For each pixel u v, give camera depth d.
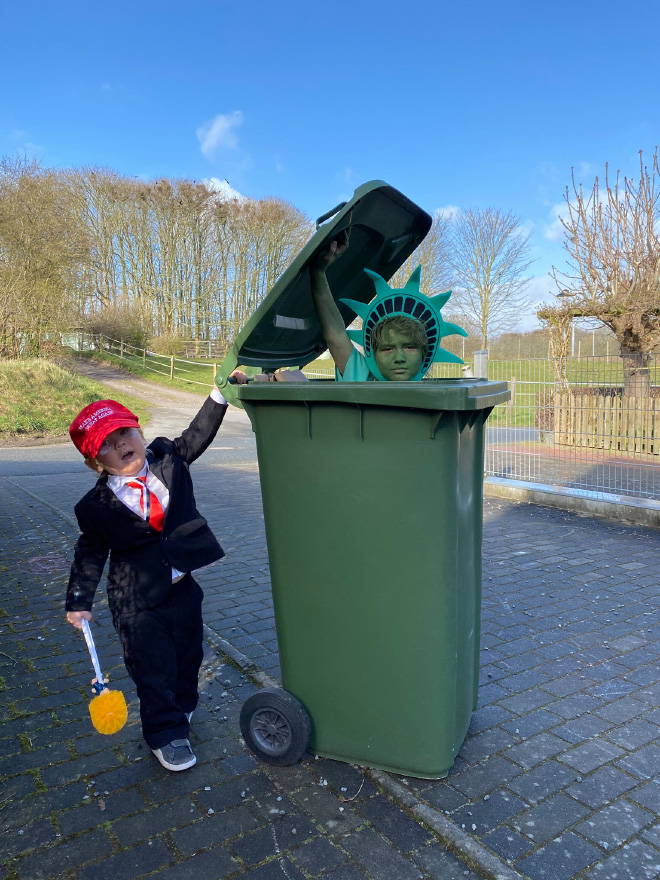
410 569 2.21
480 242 30.88
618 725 2.80
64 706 2.98
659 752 2.59
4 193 21.61
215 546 2.58
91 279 31.84
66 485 9.09
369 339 2.82
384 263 3.18
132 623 2.43
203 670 3.35
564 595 4.48
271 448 2.38
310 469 2.30
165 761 2.44
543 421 7.97
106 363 31.17
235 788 2.37
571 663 3.42
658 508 6.49
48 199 22.66
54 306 22.50
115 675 3.29
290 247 41.31
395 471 2.17
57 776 2.45
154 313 38.31
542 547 5.73
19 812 2.24
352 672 2.37
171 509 2.44
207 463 11.55
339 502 2.27
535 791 2.33
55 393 18.25
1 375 17.73
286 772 2.45
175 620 2.51
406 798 2.26
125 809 2.25
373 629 2.30
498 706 2.97
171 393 24.36
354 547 2.28
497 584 4.72
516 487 7.86
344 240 2.62
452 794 2.31
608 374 7.18
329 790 2.34
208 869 1.97
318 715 2.47
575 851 2.03
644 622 3.98
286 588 2.44
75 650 3.58
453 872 1.95
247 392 2.36
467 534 2.45
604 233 13.01
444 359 2.85
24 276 21.66
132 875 1.95
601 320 12.13
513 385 8.20
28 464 11.56
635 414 6.99
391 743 2.37
